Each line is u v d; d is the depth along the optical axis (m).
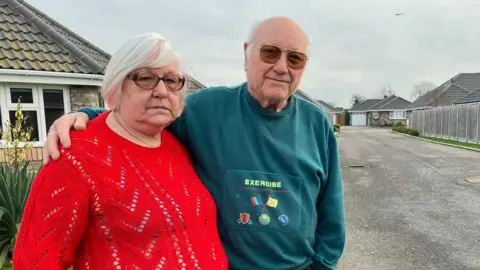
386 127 54.25
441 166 10.66
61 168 1.08
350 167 10.95
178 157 1.47
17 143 4.39
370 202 6.33
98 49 10.66
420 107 40.06
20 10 7.57
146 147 1.31
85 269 1.14
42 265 1.04
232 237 1.52
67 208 1.06
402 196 6.77
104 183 1.10
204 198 1.39
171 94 1.28
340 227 1.78
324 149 1.81
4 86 6.31
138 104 1.23
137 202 1.14
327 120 1.85
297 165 1.62
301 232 1.61
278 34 1.55
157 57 1.20
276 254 1.55
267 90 1.57
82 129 1.21
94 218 1.12
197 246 1.24
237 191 1.53
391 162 11.94
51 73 6.45
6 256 3.20
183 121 1.66
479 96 23.08
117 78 1.22
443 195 6.77
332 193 1.81
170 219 1.17
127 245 1.11
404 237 4.45
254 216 1.52
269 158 1.60
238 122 1.63
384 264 3.64
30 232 1.07
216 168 1.57
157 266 1.12
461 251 3.96
